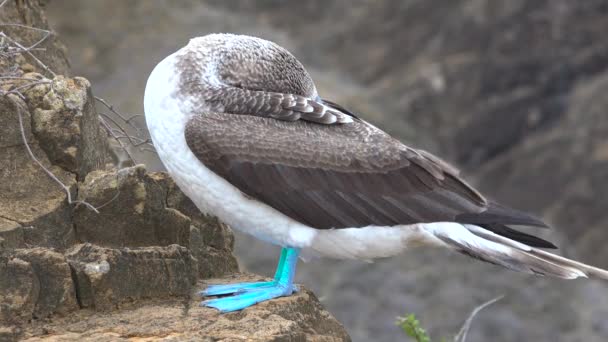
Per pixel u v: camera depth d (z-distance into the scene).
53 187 11.56
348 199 11.41
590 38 37.00
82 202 11.35
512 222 11.47
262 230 11.59
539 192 33.72
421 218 11.45
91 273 10.72
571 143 34.31
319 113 11.59
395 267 25.66
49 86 11.89
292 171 11.34
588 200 32.84
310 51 38.44
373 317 24.67
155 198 11.83
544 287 25.95
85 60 33.72
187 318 10.79
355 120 11.84
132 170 11.62
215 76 11.77
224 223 13.14
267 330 10.48
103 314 10.80
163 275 11.33
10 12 14.11
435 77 36.66
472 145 35.66
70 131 11.70
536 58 36.75
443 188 11.57
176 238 12.02
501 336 24.78
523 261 11.27
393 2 39.56
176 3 36.84
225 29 36.53
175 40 34.81
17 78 11.88
